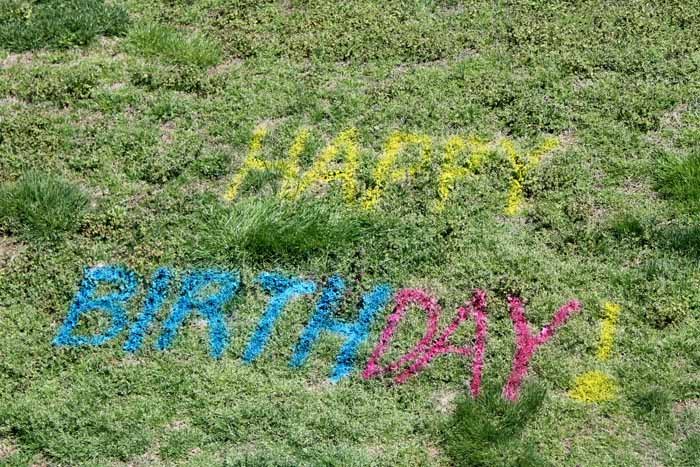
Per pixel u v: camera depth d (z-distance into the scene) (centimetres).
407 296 757
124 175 842
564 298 754
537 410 696
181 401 702
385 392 709
